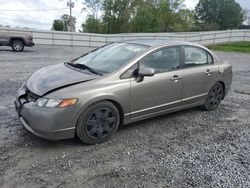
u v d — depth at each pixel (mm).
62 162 3279
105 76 3822
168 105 4559
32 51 17469
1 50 16703
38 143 3711
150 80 4172
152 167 3283
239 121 5012
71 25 51438
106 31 53000
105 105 3770
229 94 7016
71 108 3436
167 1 52594
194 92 4965
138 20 51625
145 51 4246
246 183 3025
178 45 4723
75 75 3895
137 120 4238
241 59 16375
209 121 4938
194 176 3125
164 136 4191
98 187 2840
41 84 3711
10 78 7824
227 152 3760
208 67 5195
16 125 4254
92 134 3732
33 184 2830
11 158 3303
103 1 52031
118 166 3262
